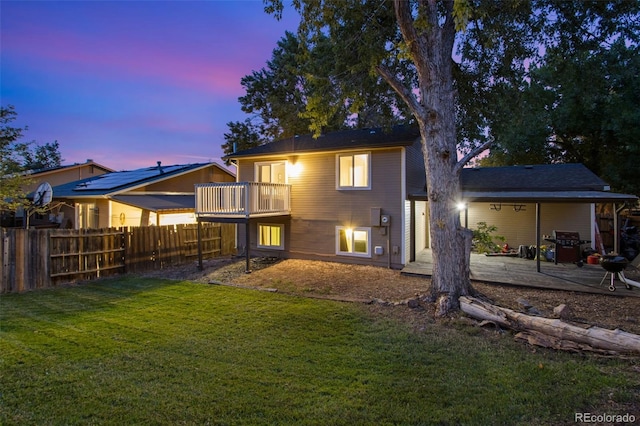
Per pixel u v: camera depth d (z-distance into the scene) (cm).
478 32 937
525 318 545
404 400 355
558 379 393
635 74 1382
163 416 329
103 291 874
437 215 719
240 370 427
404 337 540
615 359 443
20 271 880
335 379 403
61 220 1775
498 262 1148
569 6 880
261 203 1185
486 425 312
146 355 474
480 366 433
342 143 1266
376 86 1038
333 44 952
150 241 1185
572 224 1318
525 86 1321
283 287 905
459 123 1125
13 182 1239
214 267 1195
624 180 1580
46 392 374
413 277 1005
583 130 1692
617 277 889
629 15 856
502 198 1016
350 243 1240
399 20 709
